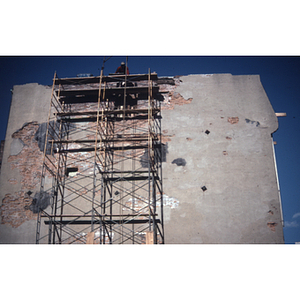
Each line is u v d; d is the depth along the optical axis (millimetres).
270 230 11305
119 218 11586
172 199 11844
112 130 13125
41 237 11570
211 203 11719
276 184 11914
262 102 13250
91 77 13344
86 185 12297
